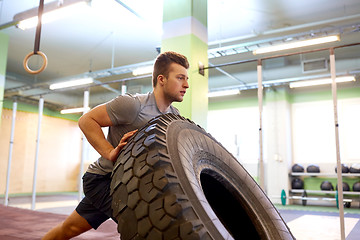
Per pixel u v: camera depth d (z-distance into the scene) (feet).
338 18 18.39
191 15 12.00
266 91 27.37
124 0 16.49
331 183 24.31
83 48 24.27
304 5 17.67
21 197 27.45
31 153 32.68
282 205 24.58
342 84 25.62
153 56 25.45
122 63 27.45
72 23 20.27
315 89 26.84
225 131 29.86
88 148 38.17
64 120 36.37
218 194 3.58
